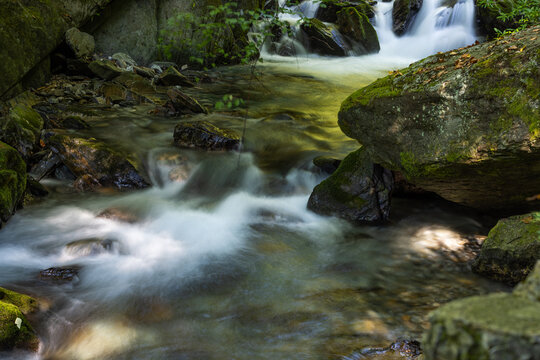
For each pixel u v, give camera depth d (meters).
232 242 4.98
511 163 3.94
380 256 4.68
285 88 11.48
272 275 4.29
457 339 1.25
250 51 6.72
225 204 6.02
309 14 17.97
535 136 3.61
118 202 5.92
